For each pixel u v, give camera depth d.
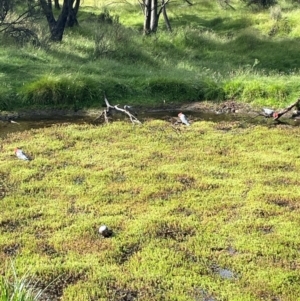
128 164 9.13
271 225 7.20
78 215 7.39
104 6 25.81
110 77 14.00
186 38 19.16
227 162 9.34
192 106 13.29
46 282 5.95
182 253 6.54
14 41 16.31
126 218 7.32
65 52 16.25
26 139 10.33
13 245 6.64
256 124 11.88
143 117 12.32
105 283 5.93
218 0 26.14
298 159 9.54
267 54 17.98
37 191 8.12
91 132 10.80
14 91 12.79
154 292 5.79
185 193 8.09
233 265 6.31
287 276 6.09
